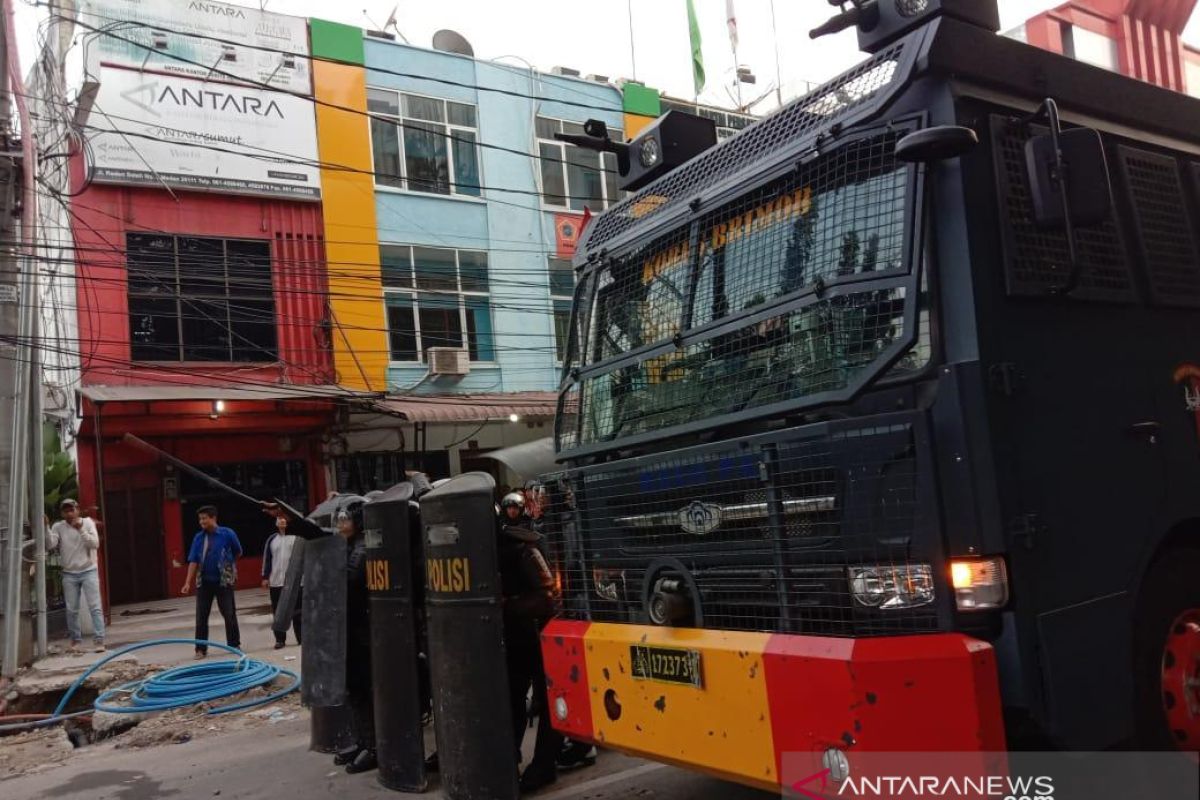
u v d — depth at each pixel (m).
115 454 15.91
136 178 15.25
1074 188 2.99
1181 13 11.13
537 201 19.67
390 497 4.93
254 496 17.05
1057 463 3.02
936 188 3.06
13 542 9.52
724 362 3.51
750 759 2.91
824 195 3.33
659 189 4.27
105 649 10.59
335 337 16.95
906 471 2.79
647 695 3.31
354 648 5.33
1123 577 3.13
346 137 17.34
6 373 9.83
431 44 19.48
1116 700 2.95
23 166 10.13
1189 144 4.08
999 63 3.24
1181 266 3.81
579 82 20.53
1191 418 3.68
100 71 15.10
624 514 3.66
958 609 2.72
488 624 4.26
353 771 5.23
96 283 15.02
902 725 2.56
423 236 18.17
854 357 3.03
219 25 16.12
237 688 7.48
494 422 18.39
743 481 3.15
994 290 2.99
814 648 2.75
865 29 3.39
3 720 7.52
